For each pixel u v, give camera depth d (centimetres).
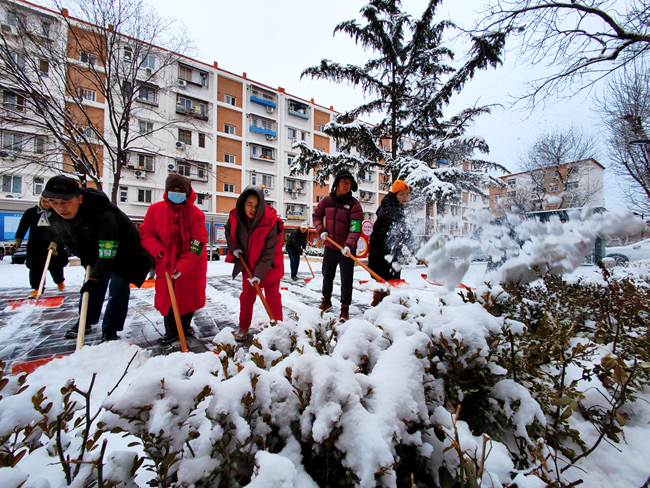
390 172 1050
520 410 100
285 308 394
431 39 1016
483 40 638
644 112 844
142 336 283
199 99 2436
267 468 65
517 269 209
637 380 143
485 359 103
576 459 101
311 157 1036
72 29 953
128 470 74
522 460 98
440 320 117
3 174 1185
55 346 255
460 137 873
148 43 1055
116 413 69
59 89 988
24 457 85
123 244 251
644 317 197
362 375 88
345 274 337
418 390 88
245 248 272
